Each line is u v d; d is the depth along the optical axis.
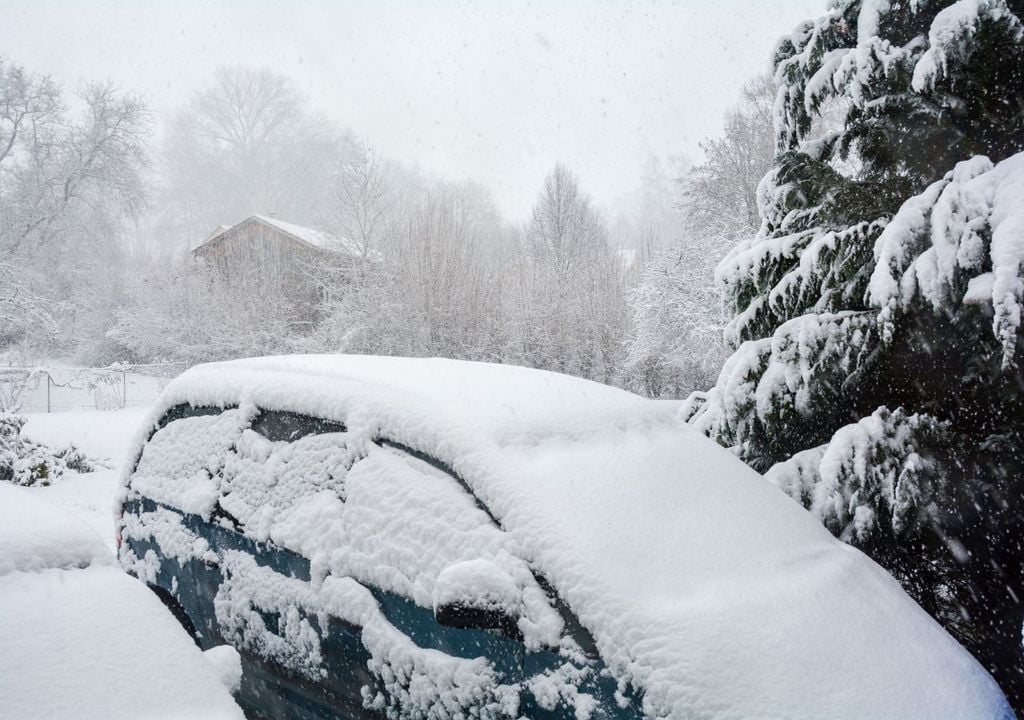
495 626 2.11
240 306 25.02
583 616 2.12
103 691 1.90
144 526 3.74
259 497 3.13
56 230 37.94
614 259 23.92
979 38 4.35
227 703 2.03
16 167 37.25
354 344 20.67
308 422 3.16
